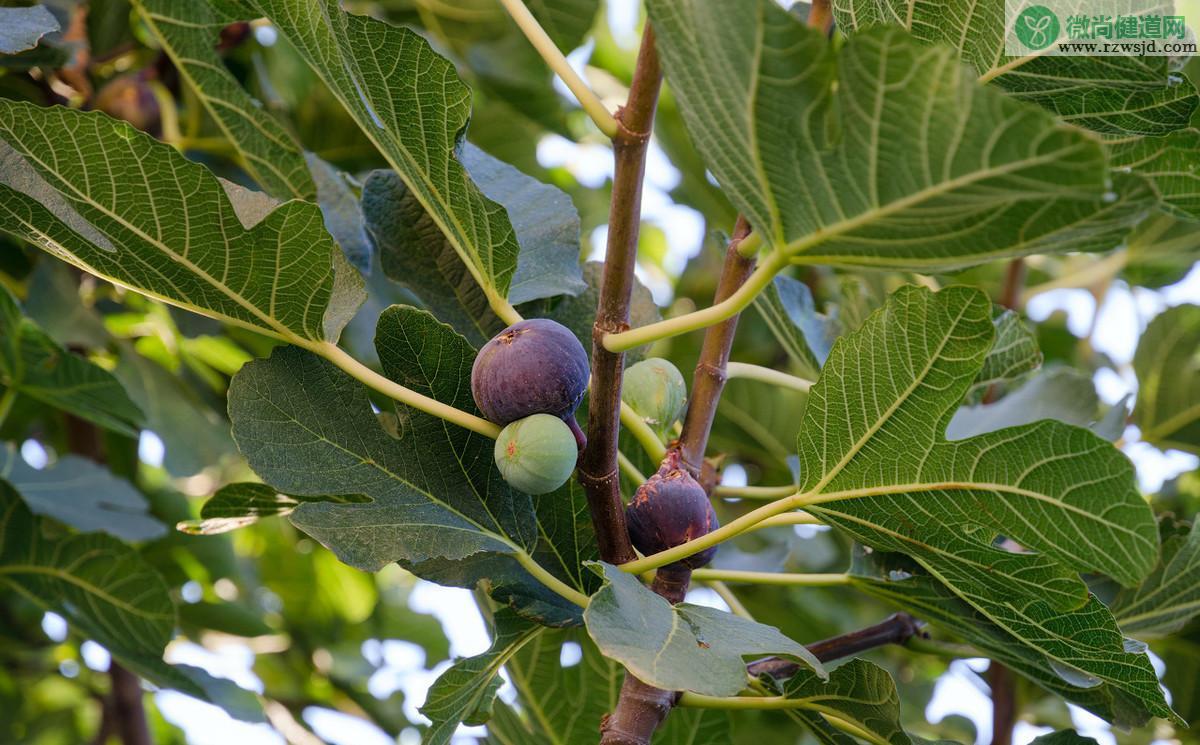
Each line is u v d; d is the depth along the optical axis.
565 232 1.04
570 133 1.67
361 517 0.89
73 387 1.29
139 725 1.56
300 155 1.12
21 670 1.74
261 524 1.92
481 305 1.03
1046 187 0.74
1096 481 0.83
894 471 0.88
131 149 0.86
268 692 1.90
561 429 0.87
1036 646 0.93
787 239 0.81
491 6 1.54
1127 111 0.91
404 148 0.91
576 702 1.15
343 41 0.88
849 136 0.76
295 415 0.90
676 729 1.11
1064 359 1.85
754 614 1.70
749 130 0.78
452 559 0.90
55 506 1.33
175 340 1.58
